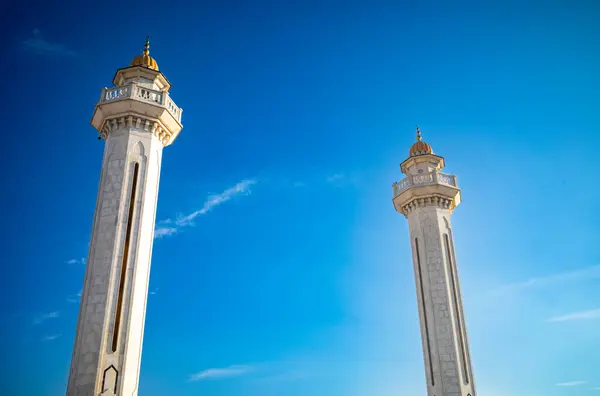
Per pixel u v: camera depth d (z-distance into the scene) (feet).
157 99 135.23
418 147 184.85
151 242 125.80
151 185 129.59
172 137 142.92
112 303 112.57
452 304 153.48
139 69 141.79
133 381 110.01
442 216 166.81
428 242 161.99
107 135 134.41
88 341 108.17
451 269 159.94
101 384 104.78
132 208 124.06
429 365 148.36
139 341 114.52
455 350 146.00
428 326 151.84
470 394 142.51
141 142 131.23
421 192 167.73
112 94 133.59
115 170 126.52
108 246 117.60
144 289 119.44
